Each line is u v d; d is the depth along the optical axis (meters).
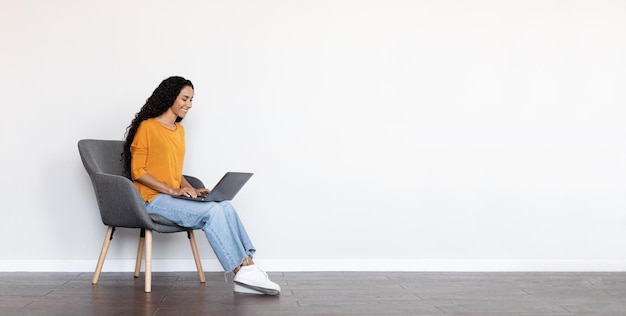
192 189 3.16
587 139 4.00
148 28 3.72
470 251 3.91
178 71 3.73
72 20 3.68
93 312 2.45
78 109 3.67
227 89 3.76
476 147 3.92
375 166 3.85
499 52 3.95
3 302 2.66
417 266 3.85
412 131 3.88
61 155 3.66
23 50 3.65
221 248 3.00
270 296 2.88
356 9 3.85
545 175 3.97
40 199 3.65
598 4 4.02
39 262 3.64
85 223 3.67
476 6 3.94
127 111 3.70
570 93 3.99
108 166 3.24
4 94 3.63
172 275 3.55
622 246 4.01
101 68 3.69
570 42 4.00
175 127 3.31
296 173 3.79
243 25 3.78
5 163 3.64
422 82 3.89
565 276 3.68
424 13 3.90
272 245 3.78
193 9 3.75
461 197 3.90
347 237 3.82
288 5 3.81
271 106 3.79
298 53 3.81
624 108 4.02
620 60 4.02
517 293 3.04
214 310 2.52
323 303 2.71
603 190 4.01
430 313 2.52
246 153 3.77
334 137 3.82
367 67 3.85
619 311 2.61
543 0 3.98
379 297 2.88
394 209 3.86
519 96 3.96
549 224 3.97
